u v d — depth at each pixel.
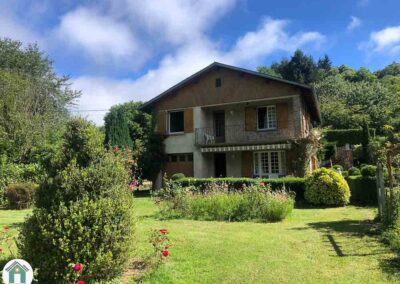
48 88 30.67
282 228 10.36
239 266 6.46
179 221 11.95
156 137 26.27
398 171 11.33
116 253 5.42
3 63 36.88
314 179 16.78
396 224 8.70
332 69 81.81
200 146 25.14
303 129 24.17
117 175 5.90
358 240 8.45
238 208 12.46
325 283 5.52
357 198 17.25
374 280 5.59
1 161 19.59
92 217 5.28
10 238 8.20
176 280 5.73
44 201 5.46
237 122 25.89
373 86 54.62
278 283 5.56
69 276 5.05
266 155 24.69
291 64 72.44
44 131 23.70
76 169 5.63
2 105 22.64
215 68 25.47
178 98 26.53
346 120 45.53
